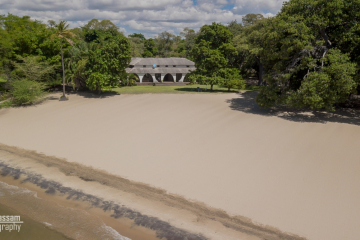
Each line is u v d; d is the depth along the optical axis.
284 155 17.64
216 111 28.94
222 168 16.34
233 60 56.03
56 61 38.16
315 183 14.27
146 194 13.94
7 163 17.86
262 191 13.80
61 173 16.42
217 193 13.80
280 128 22.70
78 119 27.16
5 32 36.34
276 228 11.24
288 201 12.91
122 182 15.16
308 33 24.06
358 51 24.39
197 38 47.22
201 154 18.39
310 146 18.72
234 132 22.34
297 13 25.69
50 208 12.96
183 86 50.09
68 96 37.78
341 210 12.09
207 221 11.83
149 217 12.16
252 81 61.16
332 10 23.70
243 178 15.09
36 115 28.88
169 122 25.56
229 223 11.66
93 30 67.12
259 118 25.84
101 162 17.69
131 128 24.12
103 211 12.68
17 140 21.94
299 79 28.00
